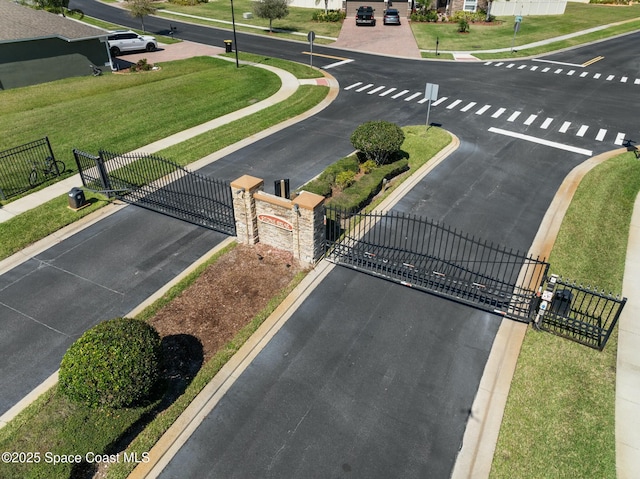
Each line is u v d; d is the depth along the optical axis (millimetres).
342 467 7973
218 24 49094
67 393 7871
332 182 16375
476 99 26406
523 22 47531
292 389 9367
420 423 8688
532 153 19469
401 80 30094
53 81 30547
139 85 29188
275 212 12500
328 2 53625
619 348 10148
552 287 10008
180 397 9109
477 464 7996
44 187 17188
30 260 13359
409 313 11219
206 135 21312
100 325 8367
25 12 33062
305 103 25422
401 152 19203
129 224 14992
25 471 7566
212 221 14688
